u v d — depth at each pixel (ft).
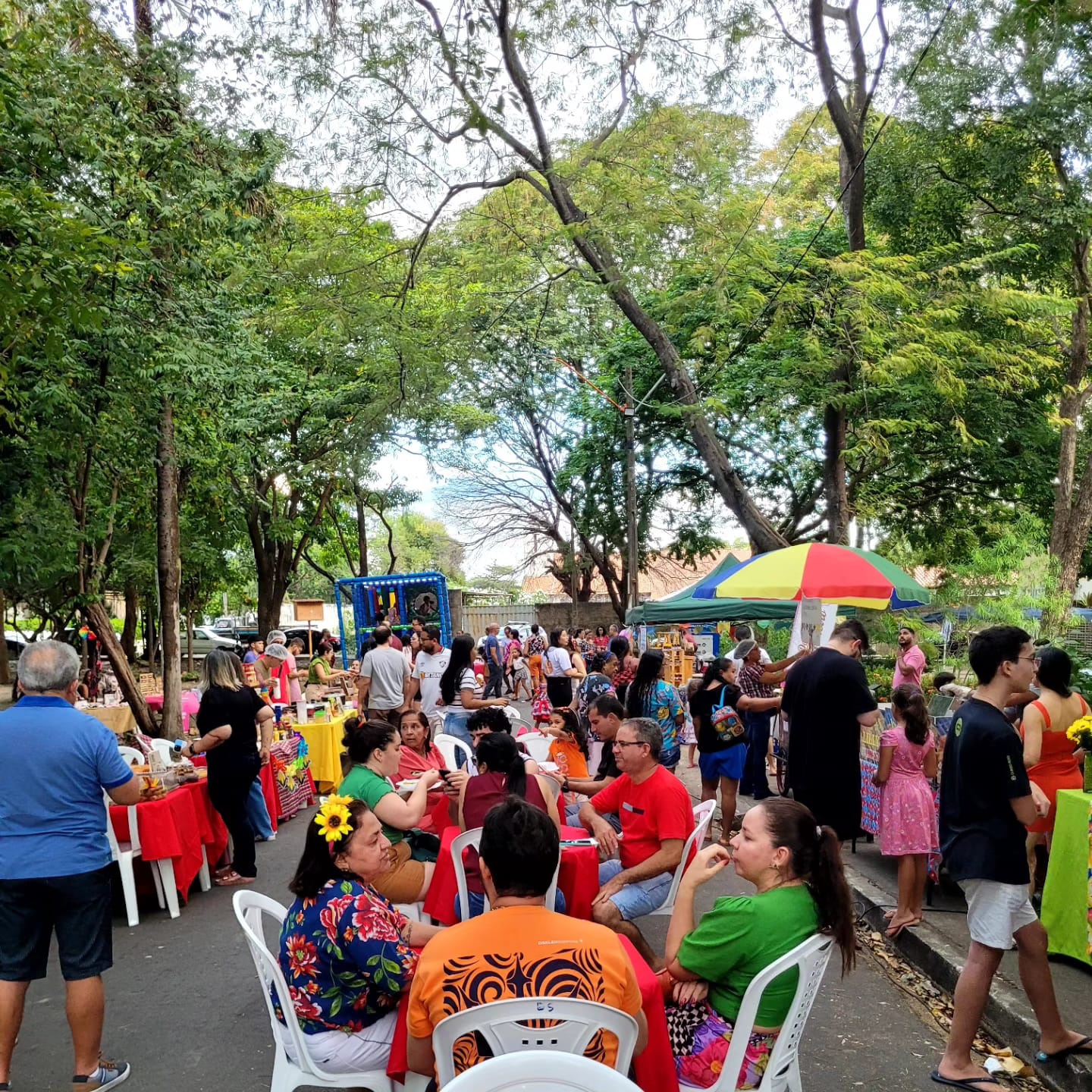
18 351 35.86
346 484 101.19
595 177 50.03
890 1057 16.85
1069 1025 16.48
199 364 45.06
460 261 60.08
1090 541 88.58
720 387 72.90
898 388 62.54
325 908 12.96
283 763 37.55
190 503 84.69
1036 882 24.49
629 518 79.82
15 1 32.40
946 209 65.77
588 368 106.63
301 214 60.34
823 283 56.85
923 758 22.80
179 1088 15.90
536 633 87.04
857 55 53.72
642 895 18.54
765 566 31.99
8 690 79.87
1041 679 20.47
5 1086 15.16
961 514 79.87
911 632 42.11
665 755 29.84
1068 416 72.13
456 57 43.86
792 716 22.85
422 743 25.88
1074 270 71.00
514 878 10.49
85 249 26.68
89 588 50.06
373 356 58.65
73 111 34.91
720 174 51.44
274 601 107.55
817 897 12.22
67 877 15.43
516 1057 8.75
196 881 28.76
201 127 41.04
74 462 45.75
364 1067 13.03
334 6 43.09
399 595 95.71
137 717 51.72
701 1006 12.37
